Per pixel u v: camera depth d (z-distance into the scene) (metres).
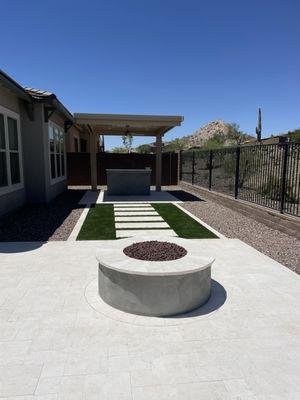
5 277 4.32
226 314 3.40
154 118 12.27
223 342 2.89
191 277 3.39
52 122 11.98
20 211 9.38
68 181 17.61
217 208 10.23
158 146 15.09
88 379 2.38
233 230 7.24
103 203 11.17
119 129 15.04
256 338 2.96
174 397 2.22
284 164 7.18
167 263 3.52
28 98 9.24
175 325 3.16
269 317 3.35
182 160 17.67
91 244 5.91
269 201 8.95
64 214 8.98
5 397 2.20
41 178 10.54
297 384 2.37
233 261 5.07
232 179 11.23
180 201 11.77
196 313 3.41
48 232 6.84
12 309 3.44
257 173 9.59
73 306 3.52
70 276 4.37
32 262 4.91
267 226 7.65
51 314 3.34
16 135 9.67
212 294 3.88
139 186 13.42
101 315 3.33
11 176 9.21
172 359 2.63
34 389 2.28
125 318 3.28
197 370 2.51
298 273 4.66
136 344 2.83
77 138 20.98
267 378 2.43
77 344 2.82
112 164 17.94
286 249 5.78
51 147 11.83
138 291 3.31
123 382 2.36
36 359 2.61
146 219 8.42
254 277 4.42
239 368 2.54
